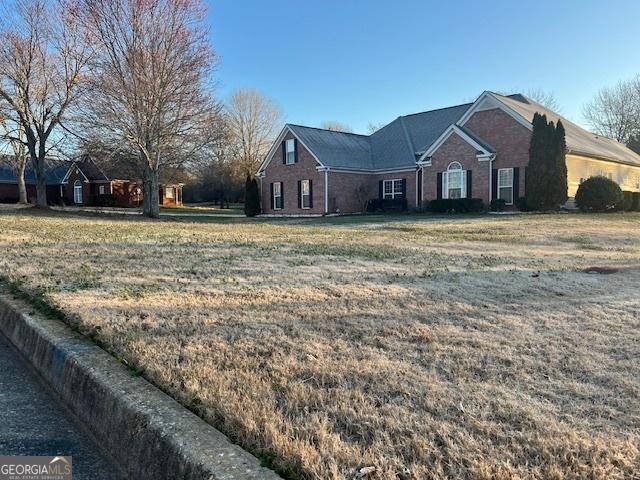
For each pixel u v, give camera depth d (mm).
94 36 22719
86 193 43219
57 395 3201
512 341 3779
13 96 25328
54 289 5188
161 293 5203
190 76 22844
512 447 2232
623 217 18234
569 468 2066
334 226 17016
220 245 9570
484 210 22094
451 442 2271
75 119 23688
